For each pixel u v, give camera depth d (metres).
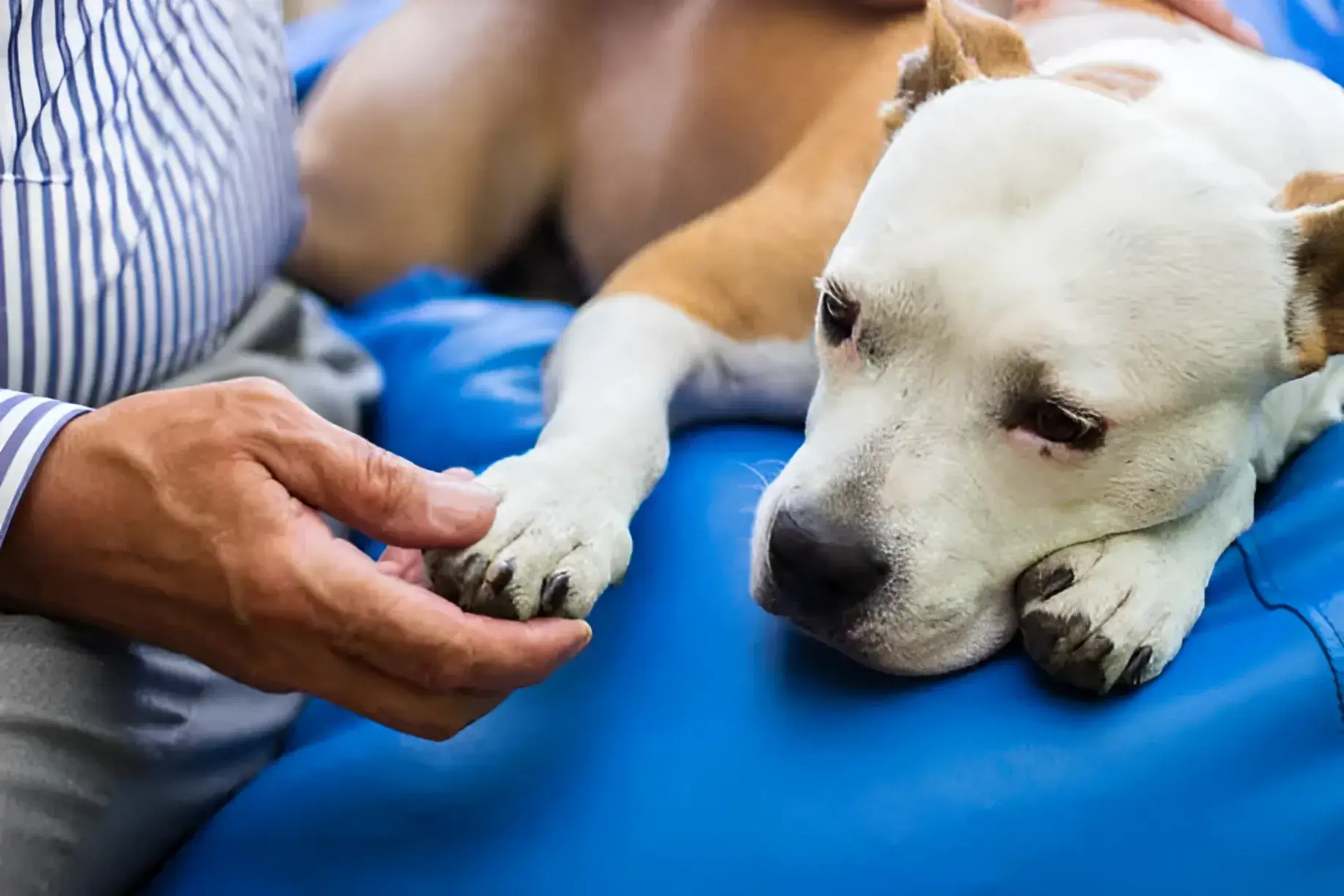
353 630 0.65
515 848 0.71
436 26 1.40
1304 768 0.67
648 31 1.36
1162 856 0.65
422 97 1.35
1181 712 0.69
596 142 1.38
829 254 1.00
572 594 0.71
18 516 0.68
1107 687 0.71
